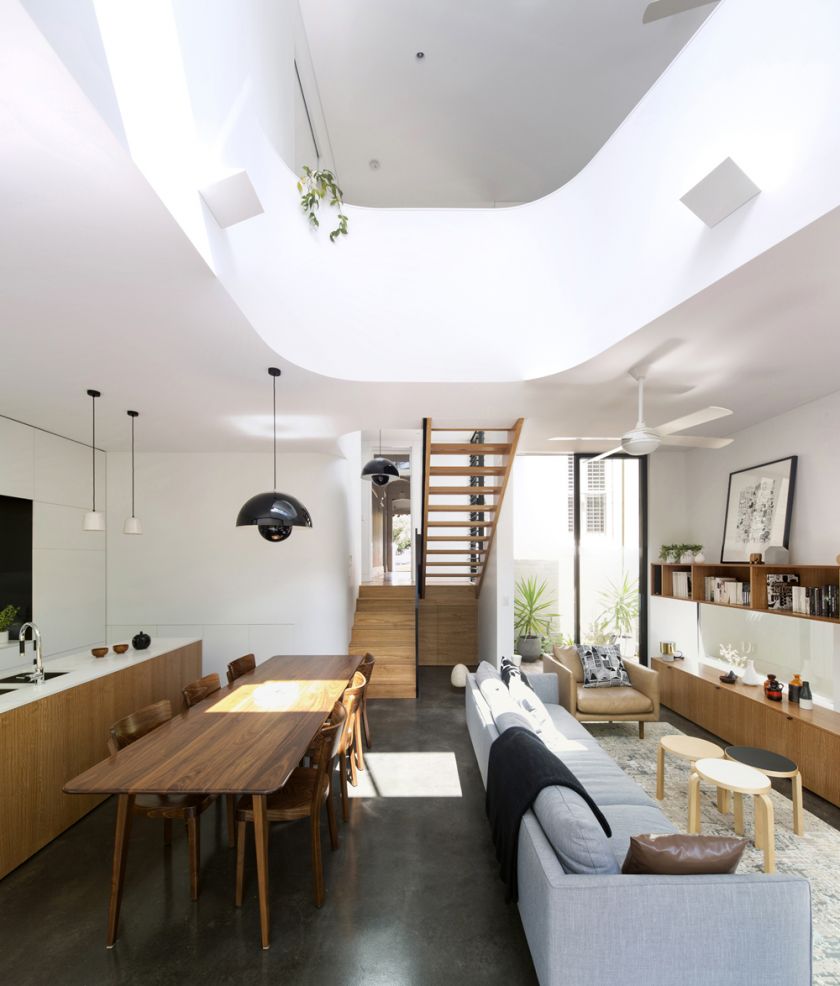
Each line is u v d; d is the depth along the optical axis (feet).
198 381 11.64
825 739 11.71
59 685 11.05
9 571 15.20
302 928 7.89
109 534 19.74
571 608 22.70
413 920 8.06
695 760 11.00
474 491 19.11
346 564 22.71
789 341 9.52
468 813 11.23
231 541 20.16
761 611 14.90
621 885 5.81
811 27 5.93
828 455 13.64
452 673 21.63
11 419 14.58
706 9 13.33
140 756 8.20
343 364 11.41
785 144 6.26
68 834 10.77
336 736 9.42
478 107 16.69
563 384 11.93
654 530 21.72
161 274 6.97
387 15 13.70
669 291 8.25
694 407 14.42
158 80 5.43
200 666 17.75
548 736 11.40
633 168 9.05
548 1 13.29
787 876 5.95
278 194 9.87
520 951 7.44
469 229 11.64
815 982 6.88
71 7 3.86
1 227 5.83
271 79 10.69
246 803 8.68
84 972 7.14
